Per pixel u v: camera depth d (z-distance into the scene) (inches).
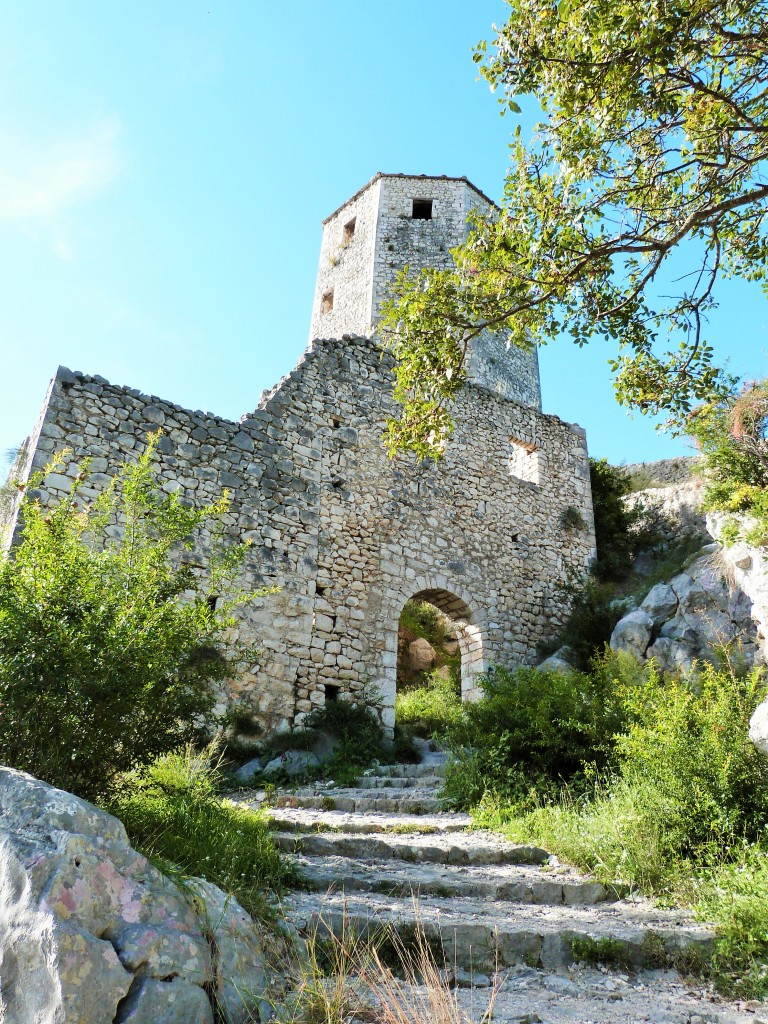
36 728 134.6
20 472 366.9
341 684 438.9
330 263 839.7
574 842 202.1
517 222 242.2
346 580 466.3
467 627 540.4
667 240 228.7
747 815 192.5
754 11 213.9
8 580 143.0
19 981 90.8
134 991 95.3
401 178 824.9
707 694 225.6
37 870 96.7
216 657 167.3
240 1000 107.4
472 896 172.9
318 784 346.3
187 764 206.7
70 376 387.5
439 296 262.8
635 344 281.0
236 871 146.7
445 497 547.8
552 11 216.7
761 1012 121.4
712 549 489.4
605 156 242.2
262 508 438.9
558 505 628.1
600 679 299.4
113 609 150.2
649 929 148.9
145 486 188.9
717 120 231.9
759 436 411.8
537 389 802.8
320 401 495.8
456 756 291.9
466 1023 109.2
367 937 136.7
